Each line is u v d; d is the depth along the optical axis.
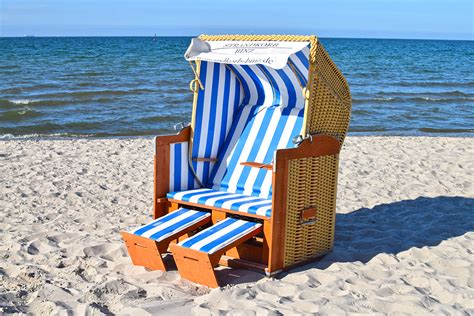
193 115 5.40
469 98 23.17
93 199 7.16
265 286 4.34
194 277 4.46
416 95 23.53
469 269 4.80
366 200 7.25
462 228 6.01
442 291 4.32
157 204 5.18
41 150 10.55
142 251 4.76
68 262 4.92
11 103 18.64
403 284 4.42
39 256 5.04
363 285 4.39
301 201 4.73
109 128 15.26
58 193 7.32
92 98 20.25
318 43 4.66
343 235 5.75
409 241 5.55
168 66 35.03
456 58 55.94
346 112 5.14
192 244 4.41
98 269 4.75
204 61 5.37
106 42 90.12
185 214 5.02
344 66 40.28
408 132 15.76
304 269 4.79
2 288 4.35
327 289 4.28
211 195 5.09
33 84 23.61
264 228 4.63
